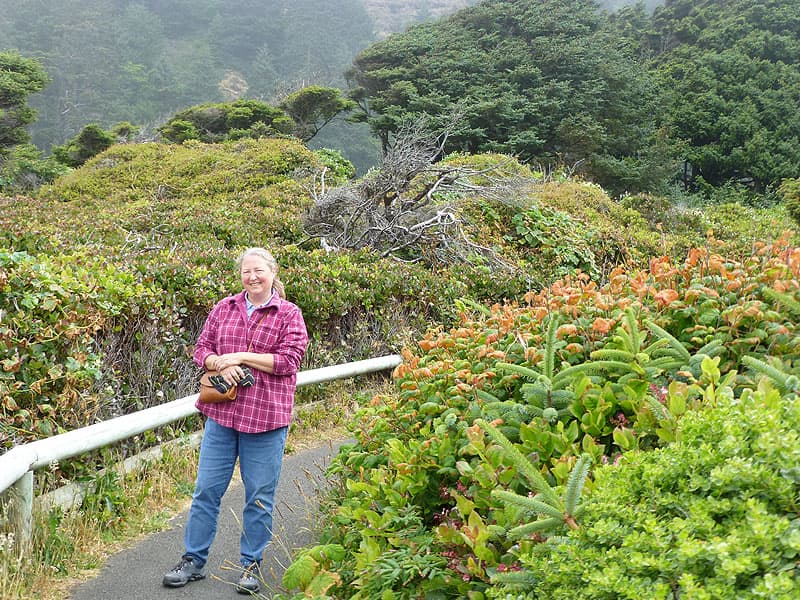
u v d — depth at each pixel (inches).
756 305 153.2
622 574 86.0
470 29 1823.3
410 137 560.1
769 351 150.6
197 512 180.4
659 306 171.0
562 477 119.6
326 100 1624.0
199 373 291.0
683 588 79.4
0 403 203.3
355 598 131.0
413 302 422.9
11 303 217.3
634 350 143.6
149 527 212.8
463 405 159.0
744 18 2235.5
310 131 1644.9
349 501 165.5
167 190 819.4
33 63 1567.4
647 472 97.0
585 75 1605.6
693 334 161.3
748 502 80.9
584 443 125.4
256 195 695.7
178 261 315.9
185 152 937.5
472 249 547.5
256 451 179.8
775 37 2150.6
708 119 1803.6
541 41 1640.0
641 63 2066.9
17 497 177.2
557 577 93.2
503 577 100.3
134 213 588.1
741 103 1840.6
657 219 803.4
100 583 178.4
